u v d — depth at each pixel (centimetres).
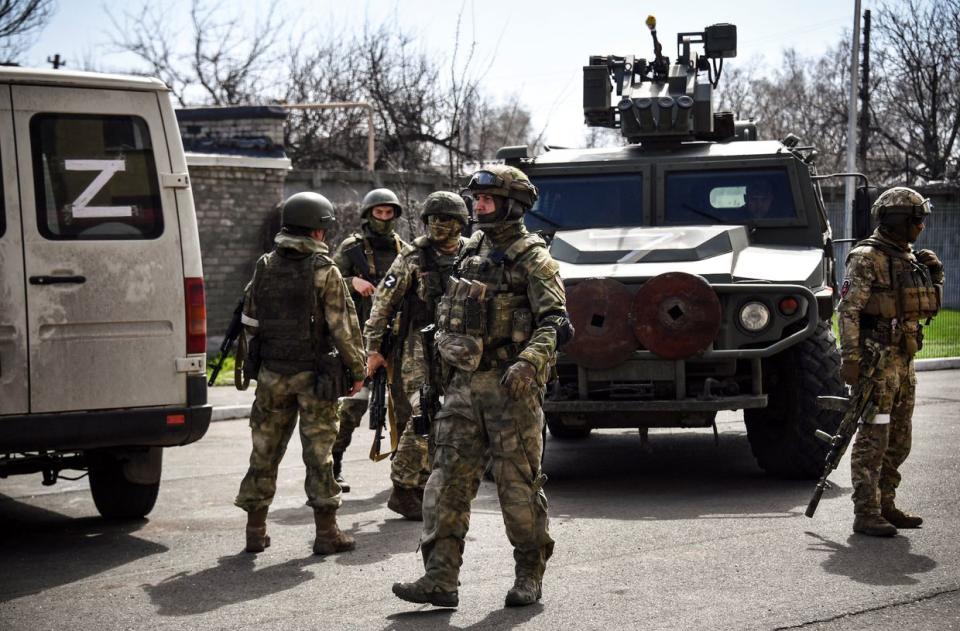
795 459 1065
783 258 1111
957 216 3888
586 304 1021
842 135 6825
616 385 1030
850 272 842
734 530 865
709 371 1042
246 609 690
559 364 1067
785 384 1066
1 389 848
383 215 1052
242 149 2466
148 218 895
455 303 669
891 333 840
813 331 1011
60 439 860
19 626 670
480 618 654
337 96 5194
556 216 1246
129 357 885
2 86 858
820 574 733
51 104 871
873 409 834
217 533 917
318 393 814
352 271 1059
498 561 790
